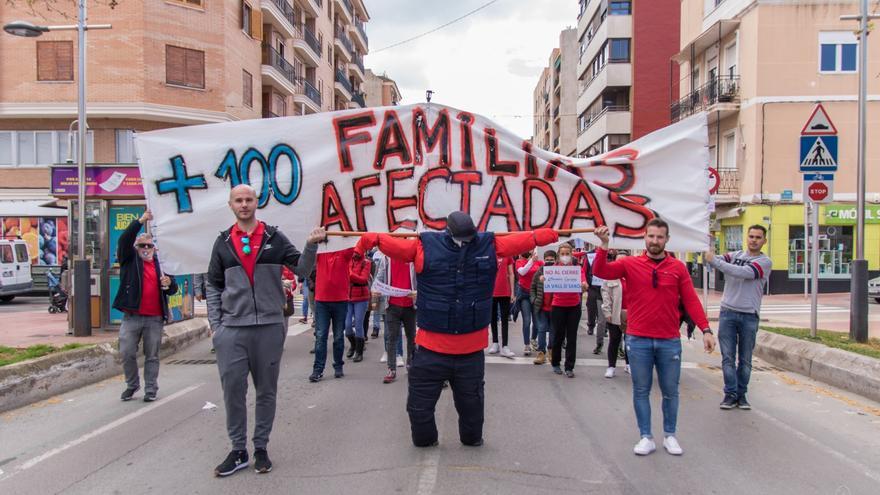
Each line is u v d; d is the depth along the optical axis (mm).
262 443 4738
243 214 4715
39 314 15891
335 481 4527
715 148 25781
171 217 6219
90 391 7473
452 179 6430
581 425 6039
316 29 43438
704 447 5387
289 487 4418
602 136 38500
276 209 6340
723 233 25094
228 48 26828
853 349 8320
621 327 8422
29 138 25875
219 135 6316
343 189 6391
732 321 6738
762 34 22188
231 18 27172
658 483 4535
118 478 4605
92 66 24672
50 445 5383
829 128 9742
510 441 5500
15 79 25109
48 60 25047
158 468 4809
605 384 7953
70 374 7504
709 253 6430
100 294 11383
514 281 11258
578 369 9000
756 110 22297
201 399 7059
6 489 4414
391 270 8031
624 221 6355
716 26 23797
